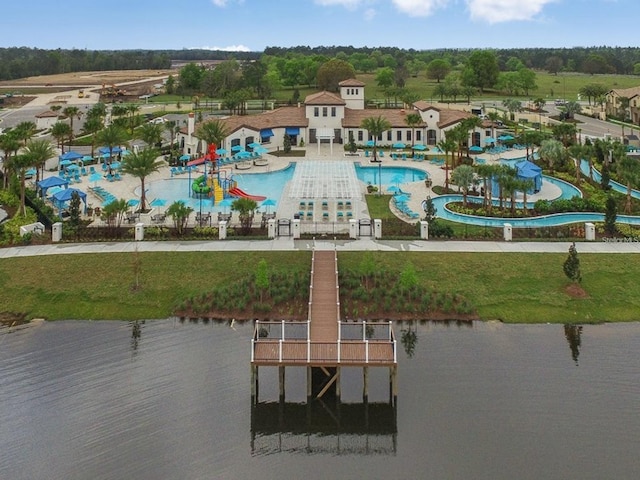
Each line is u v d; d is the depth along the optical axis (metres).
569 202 55.66
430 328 36.00
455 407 27.69
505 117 119.81
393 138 94.75
